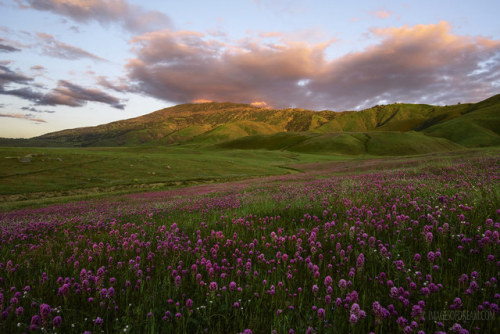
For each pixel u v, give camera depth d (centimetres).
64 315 312
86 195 3959
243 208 1069
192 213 1131
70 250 601
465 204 602
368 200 859
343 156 14762
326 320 275
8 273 434
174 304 335
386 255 398
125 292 371
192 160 8850
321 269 421
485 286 308
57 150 8788
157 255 525
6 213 2148
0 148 7369
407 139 17912
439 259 389
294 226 692
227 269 435
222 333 290
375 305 267
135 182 5341
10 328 280
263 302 336
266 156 13025
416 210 650
